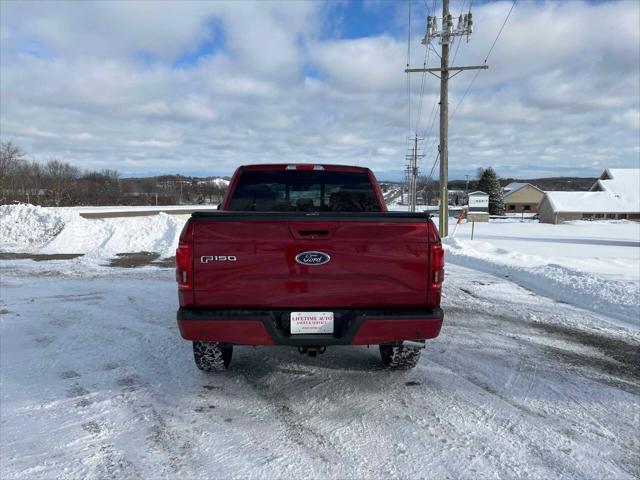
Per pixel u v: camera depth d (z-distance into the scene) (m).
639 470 2.67
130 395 3.66
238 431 3.09
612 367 4.36
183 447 2.88
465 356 4.62
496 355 4.66
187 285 3.25
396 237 3.29
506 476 2.59
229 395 3.67
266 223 3.24
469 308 6.74
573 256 15.19
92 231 15.59
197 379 4.00
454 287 8.38
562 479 2.57
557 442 2.97
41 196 70.88
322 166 4.83
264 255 3.25
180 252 3.25
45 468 2.64
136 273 10.05
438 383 3.92
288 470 2.63
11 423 3.19
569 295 7.52
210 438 2.99
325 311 3.30
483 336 5.33
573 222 55.16
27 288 8.30
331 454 2.80
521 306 6.88
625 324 5.90
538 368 4.30
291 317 3.28
